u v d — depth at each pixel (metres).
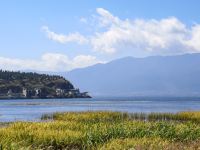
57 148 25.92
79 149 25.45
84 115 61.91
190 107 150.25
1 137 24.58
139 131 28.80
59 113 69.44
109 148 21.17
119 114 66.62
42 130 28.91
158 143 21.77
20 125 32.59
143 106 162.00
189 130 28.78
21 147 21.61
